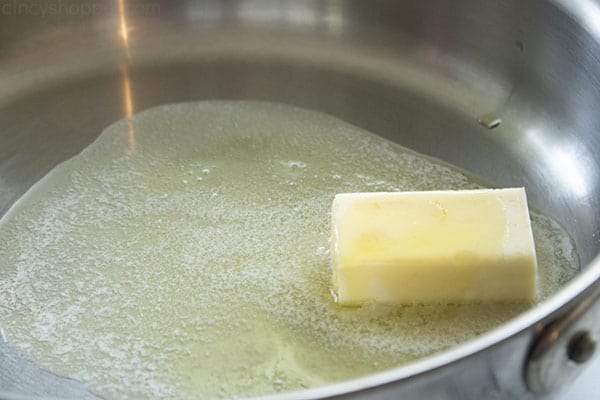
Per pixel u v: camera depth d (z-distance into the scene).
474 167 0.61
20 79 0.67
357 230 0.52
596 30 0.58
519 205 0.53
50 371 0.51
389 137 0.63
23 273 0.55
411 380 0.42
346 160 0.61
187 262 0.55
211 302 0.53
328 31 0.68
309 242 0.56
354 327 0.52
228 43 0.69
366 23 0.67
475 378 0.44
